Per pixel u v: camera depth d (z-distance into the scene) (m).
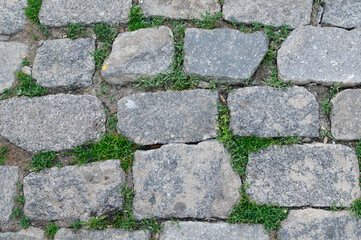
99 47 1.38
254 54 1.33
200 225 1.29
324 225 1.27
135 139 1.31
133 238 1.29
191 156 1.30
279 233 1.27
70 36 1.39
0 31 1.41
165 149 1.30
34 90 1.36
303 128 1.29
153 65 1.34
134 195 1.30
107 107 1.35
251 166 1.29
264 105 1.31
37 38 1.41
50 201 1.31
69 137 1.33
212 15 1.37
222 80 1.33
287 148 1.29
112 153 1.32
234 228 1.28
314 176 1.28
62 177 1.31
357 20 1.34
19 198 1.32
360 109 1.30
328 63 1.32
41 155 1.33
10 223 1.32
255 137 1.30
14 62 1.39
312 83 1.32
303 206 1.28
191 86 1.34
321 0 1.37
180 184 1.29
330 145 1.29
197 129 1.31
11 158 1.35
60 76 1.36
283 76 1.32
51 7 1.40
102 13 1.39
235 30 1.35
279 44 1.35
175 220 1.29
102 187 1.30
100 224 1.30
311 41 1.33
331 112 1.30
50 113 1.34
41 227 1.32
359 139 1.29
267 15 1.36
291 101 1.31
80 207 1.30
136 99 1.33
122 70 1.34
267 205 1.28
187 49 1.34
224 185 1.29
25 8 1.42
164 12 1.38
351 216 1.27
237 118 1.30
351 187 1.28
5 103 1.36
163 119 1.32
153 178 1.30
